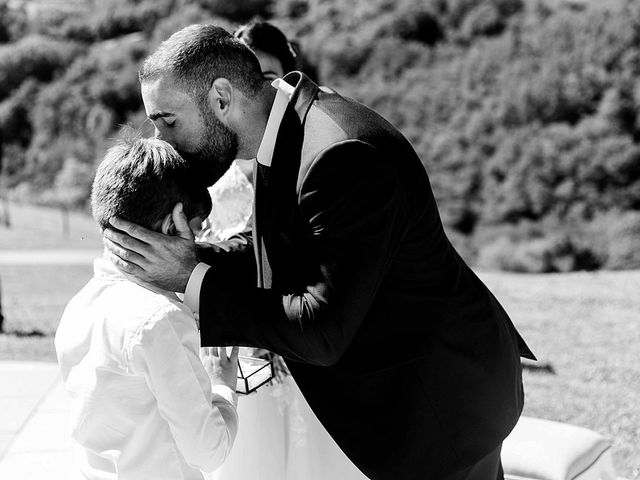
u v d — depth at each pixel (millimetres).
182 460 1810
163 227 1818
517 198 27312
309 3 36438
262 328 1764
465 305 1928
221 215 2527
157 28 38219
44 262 16641
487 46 30969
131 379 1754
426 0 33312
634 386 4668
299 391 2170
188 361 1738
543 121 28047
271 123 1870
